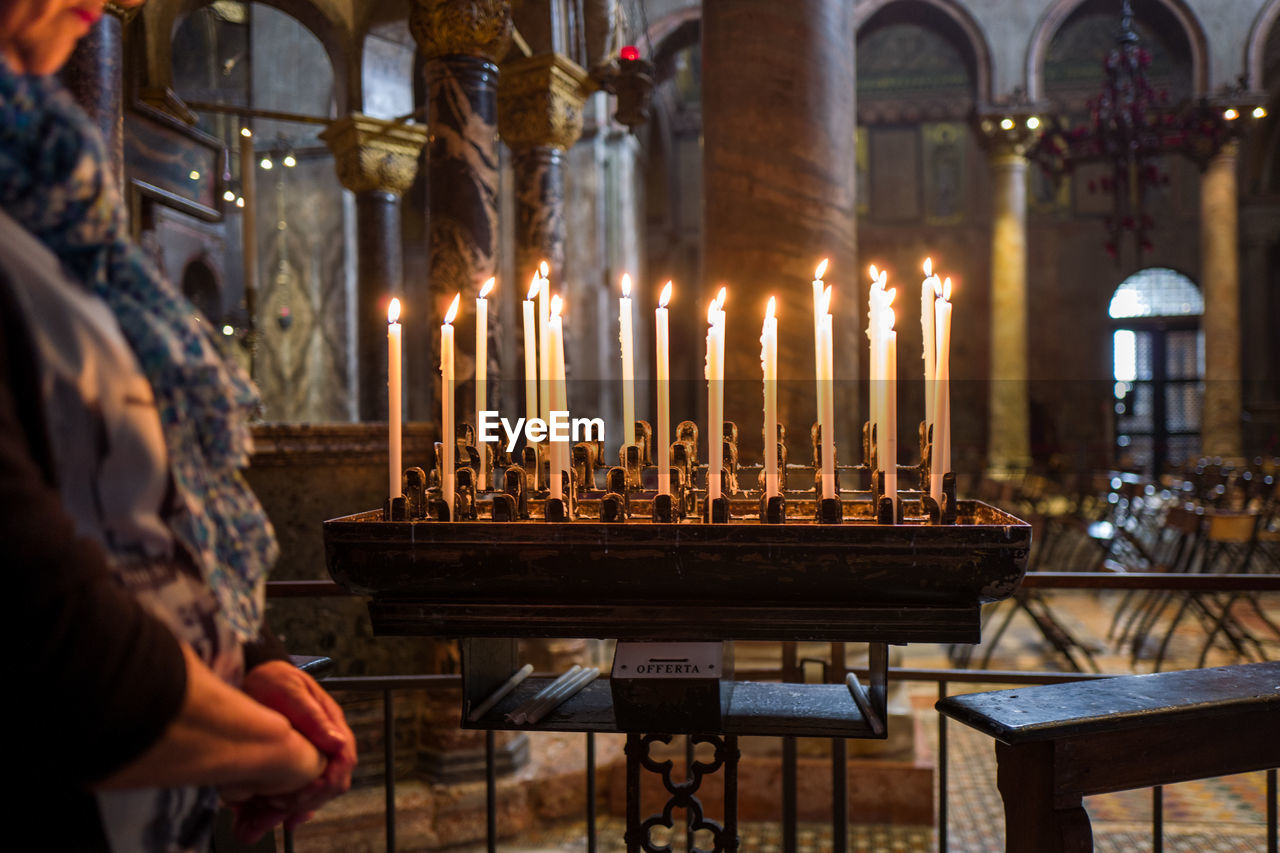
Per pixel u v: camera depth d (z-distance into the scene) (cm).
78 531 69
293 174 1233
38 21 76
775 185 410
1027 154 1279
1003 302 1642
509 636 120
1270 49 1923
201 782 67
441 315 450
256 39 1240
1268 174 2047
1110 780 132
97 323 71
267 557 90
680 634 119
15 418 62
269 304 1229
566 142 592
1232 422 1634
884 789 412
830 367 117
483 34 442
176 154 635
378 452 452
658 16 1527
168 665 63
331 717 87
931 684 598
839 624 115
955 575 111
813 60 413
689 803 134
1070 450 1808
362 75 686
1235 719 139
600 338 1303
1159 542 885
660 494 117
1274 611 785
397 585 119
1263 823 405
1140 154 1208
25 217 69
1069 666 638
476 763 427
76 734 58
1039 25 1619
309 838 391
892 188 2142
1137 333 2145
